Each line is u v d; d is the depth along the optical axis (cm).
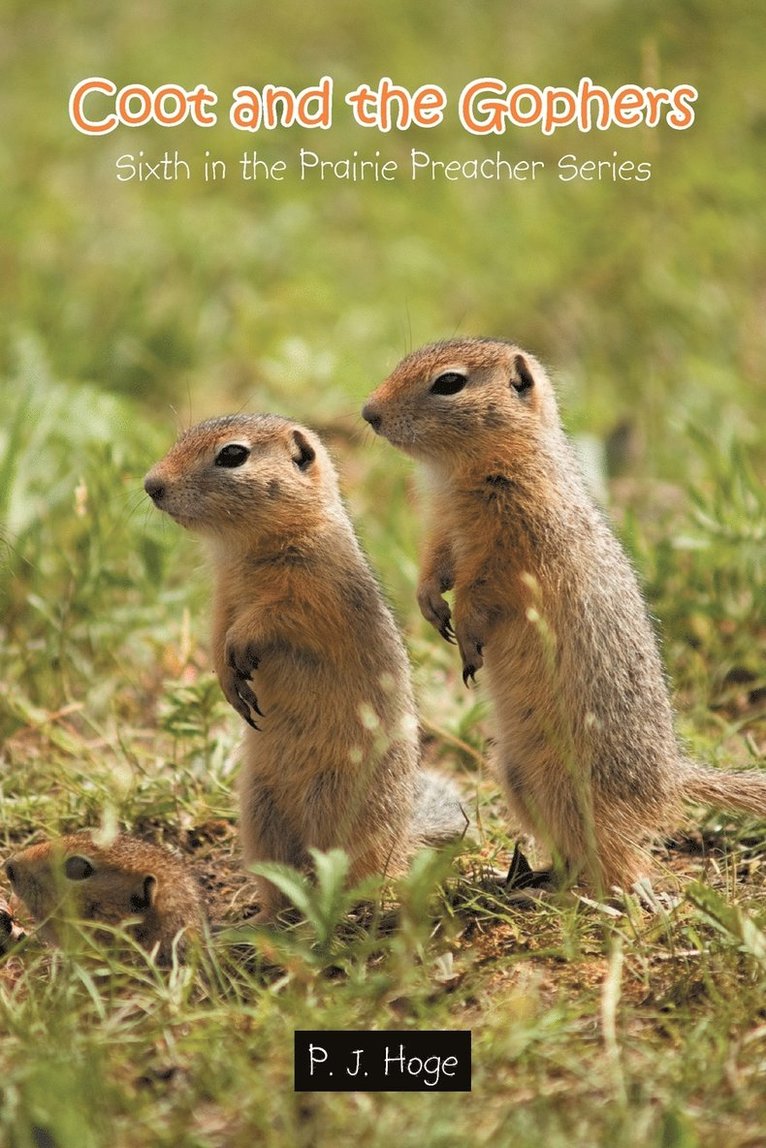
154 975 856
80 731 1291
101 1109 713
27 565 1402
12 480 1429
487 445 1057
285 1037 773
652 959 876
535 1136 681
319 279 2131
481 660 1038
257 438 1038
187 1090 747
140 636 1366
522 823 1062
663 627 1369
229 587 1055
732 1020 795
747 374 1892
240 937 881
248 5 2948
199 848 1109
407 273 2139
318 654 1013
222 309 2055
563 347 2003
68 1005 793
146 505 1402
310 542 1029
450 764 1248
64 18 3008
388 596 1101
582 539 1050
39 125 2536
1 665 1316
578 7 2748
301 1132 700
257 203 2327
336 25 2850
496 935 926
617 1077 729
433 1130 682
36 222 2245
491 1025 789
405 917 865
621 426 1748
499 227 2220
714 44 2470
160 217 2225
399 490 1539
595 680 1022
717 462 1484
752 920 877
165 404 1903
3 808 1116
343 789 1015
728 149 2283
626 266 2081
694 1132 691
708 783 1054
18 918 984
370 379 1836
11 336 1920
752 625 1373
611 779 1020
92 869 920
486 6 2866
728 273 2086
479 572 1050
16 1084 723
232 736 1212
